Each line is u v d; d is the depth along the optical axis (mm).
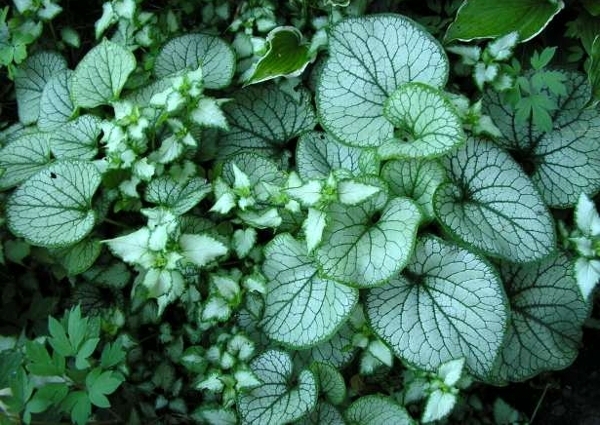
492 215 591
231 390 580
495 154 601
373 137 619
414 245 551
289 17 702
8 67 713
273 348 591
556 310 604
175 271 573
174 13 729
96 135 657
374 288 589
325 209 563
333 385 591
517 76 614
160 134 645
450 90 648
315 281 598
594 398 654
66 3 763
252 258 611
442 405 554
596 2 647
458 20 646
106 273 661
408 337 576
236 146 680
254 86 687
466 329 571
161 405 627
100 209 641
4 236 664
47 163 668
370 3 694
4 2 760
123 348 623
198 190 612
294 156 697
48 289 694
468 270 577
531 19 636
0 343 615
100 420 605
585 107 620
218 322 608
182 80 596
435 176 588
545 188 624
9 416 521
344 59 627
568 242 594
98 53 666
